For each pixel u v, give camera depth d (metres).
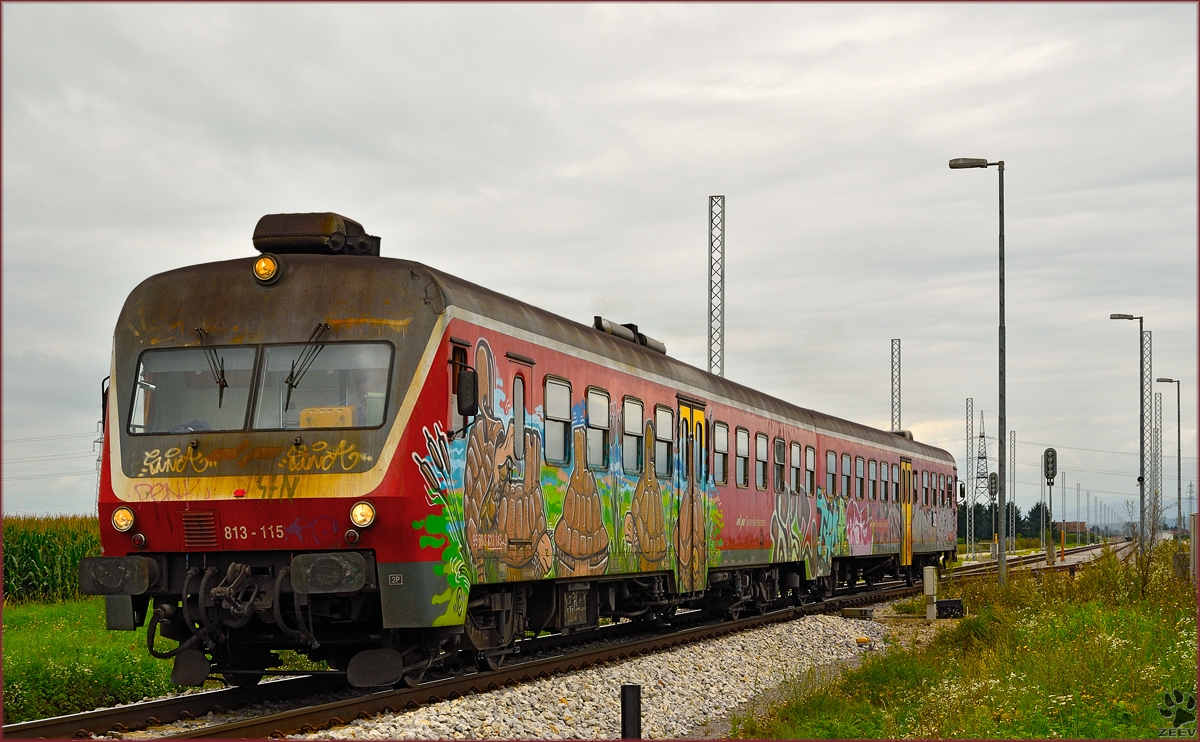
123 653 13.57
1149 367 47.91
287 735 9.59
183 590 11.27
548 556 13.93
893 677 14.65
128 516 11.22
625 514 16.45
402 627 11.12
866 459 31.05
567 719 11.41
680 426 18.78
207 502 11.02
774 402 24.39
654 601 18.25
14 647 14.02
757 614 23.80
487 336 12.51
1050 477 45.25
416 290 11.52
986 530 114.38
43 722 9.59
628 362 16.84
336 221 12.17
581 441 15.05
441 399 11.46
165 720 10.64
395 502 10.90
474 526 12.03
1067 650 13.52
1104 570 22.50
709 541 19.92
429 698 11.52
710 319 41.31
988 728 10.40
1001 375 27.56
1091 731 10.26
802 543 25.47
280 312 11.48
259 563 11.16
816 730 11.16
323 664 14.35
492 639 13.24
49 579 24.58
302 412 11.18
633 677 14.15
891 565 34.41
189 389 11.45
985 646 16.62
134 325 11.77
